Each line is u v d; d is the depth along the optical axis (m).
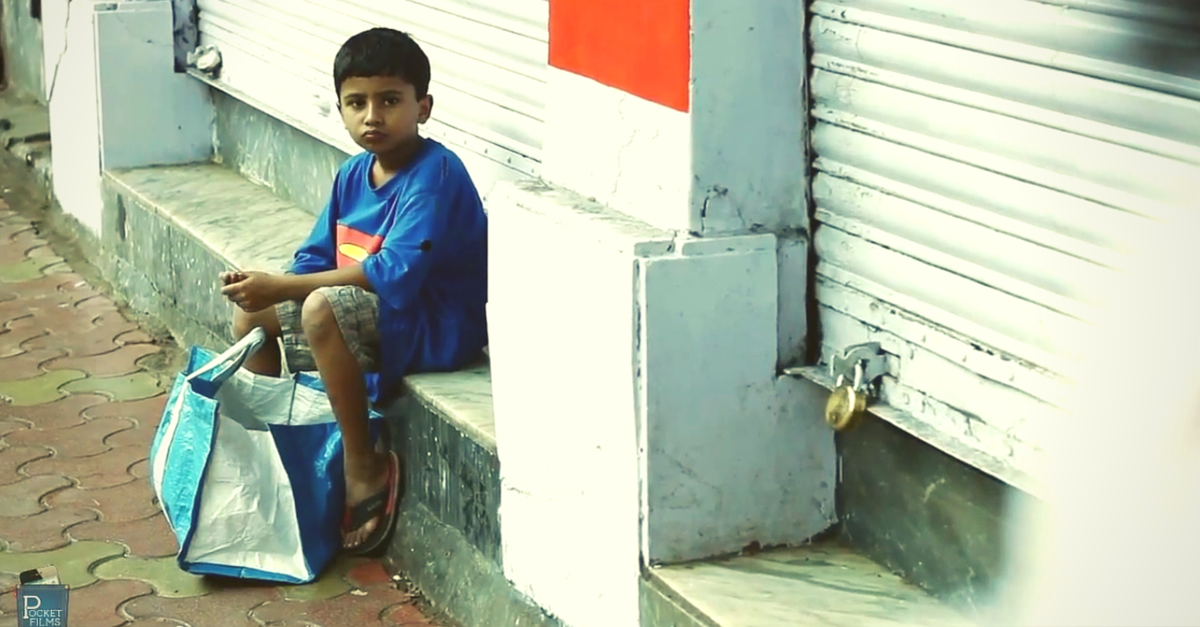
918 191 2.71
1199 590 2.17
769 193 2.95
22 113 8.23
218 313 5.28
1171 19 2.20
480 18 4.17
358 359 3.85
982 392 2.63
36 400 5.16
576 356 3.11
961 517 2.75
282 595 3.86
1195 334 2.19
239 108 6.04
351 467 3.96
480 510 3.64
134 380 5.36
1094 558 2.38
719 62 2.85
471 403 3.76
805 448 3.05
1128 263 2.31
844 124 2.85
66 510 4.36
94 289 6.28
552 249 3.16
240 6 5.81
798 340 3.01
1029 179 2.47
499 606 3.54
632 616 3.04
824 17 2.86
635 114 3.03
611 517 3.07
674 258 2.88
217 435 3.86
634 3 2.99
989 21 2.50
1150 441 2.27
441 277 4.00
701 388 2.94
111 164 6.20
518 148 4.03
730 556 3.03
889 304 2.82
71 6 6.45
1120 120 2.31
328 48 5.11
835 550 3.06
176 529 3.91
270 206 5.64
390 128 3.88
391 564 4.00
